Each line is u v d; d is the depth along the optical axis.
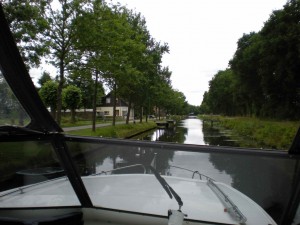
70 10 12.52
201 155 2.17
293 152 1.92
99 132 20.95
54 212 2.40
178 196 2.35
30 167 2.31
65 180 2.47
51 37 12.76
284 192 2.07
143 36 22.72
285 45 24.30
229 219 2.25
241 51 43.34
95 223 2.34
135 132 30.88
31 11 11.27
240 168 2.11
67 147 2.39
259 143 26.77
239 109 67.69
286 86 25.52
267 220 2.19
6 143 2.15
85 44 13.19
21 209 2.35
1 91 2.05
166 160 2.28
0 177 2.26
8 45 1.88
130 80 18.09
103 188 2.50
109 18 13.88
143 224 2.29
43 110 2.20
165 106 68.06
